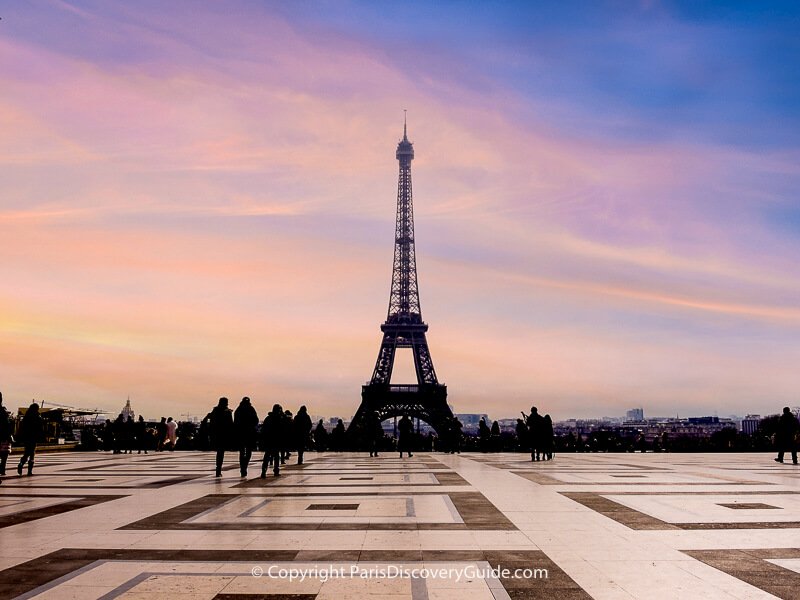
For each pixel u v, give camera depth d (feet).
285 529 51.85
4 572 38.17
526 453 191.62
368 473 106.11
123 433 184.55
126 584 35.53
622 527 52.44
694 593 33.99
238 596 33.37
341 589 34.71
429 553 43.14
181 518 57.41
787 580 36.42
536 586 35.32
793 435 130.52
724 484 84.74
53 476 101.65
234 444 98.94
